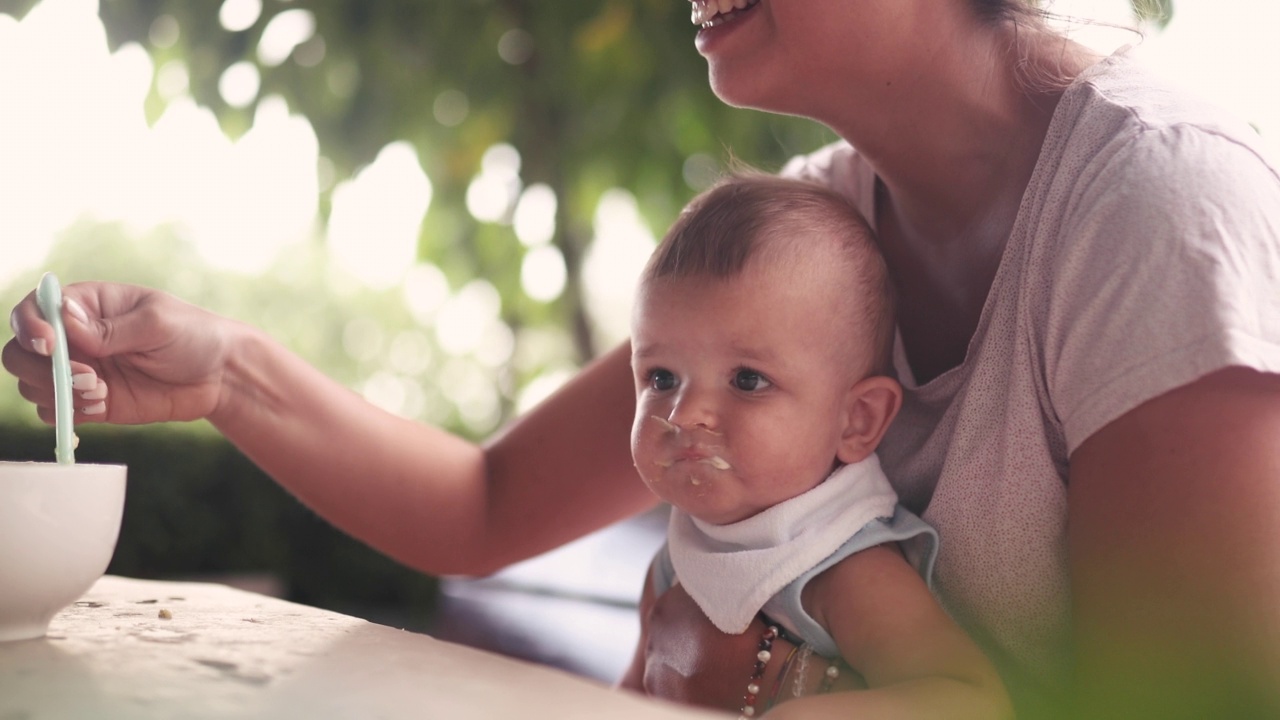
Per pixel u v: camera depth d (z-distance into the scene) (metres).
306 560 4.37
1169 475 0.81
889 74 1.06
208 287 6.54
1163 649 0.79
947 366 1.13
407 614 4.42
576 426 1.37
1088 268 0.89
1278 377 0.79
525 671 0.71
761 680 1.01
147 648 0.74
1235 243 0.84
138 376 1.16
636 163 3.01
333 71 2.88
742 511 1.05
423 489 1.34
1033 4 1.13
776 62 1.07
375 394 6.82
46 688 0.63
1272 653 0.75
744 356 1.03
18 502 0.74
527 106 3.12
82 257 6.30
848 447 1.07
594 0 2.96
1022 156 1.05
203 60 2.80
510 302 3.52
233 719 0.58
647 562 2.23
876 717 0.77
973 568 0.99
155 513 4.12
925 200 1.13
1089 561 0.85
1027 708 1.00
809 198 1.12
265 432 1.26
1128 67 1.04
